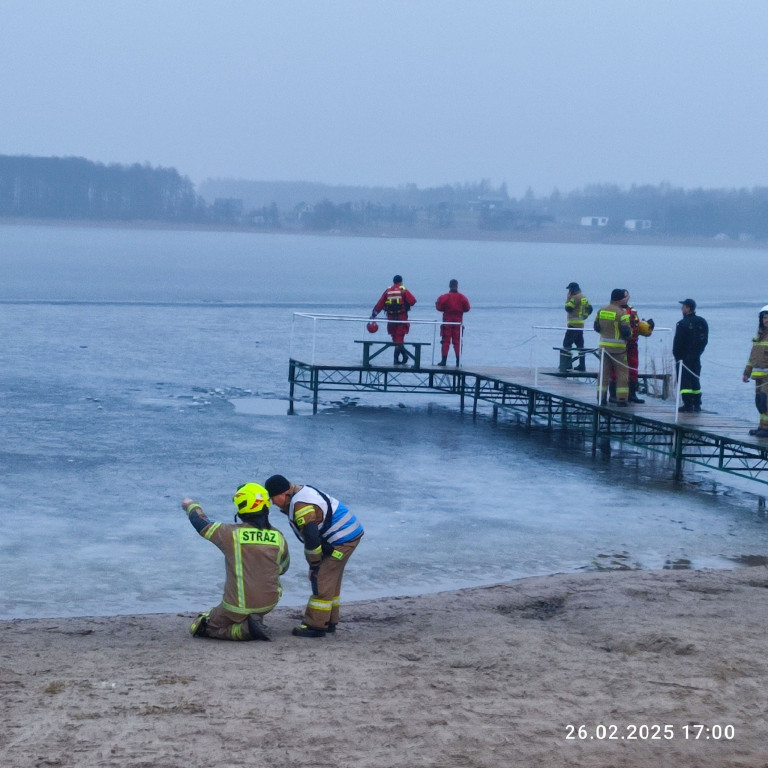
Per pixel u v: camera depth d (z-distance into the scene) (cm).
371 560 1238
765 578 1139
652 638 843
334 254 17750
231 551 856
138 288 6775
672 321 5212
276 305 5481
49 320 4178
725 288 9725
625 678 729
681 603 1004
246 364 3105
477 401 2542
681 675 739
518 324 4884
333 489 1583
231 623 858
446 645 837
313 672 737
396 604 1029
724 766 586
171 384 2639
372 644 851
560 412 2236
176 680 704
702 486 1723
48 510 1400
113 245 18675
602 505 1561
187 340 3669
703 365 3441
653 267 16012
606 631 874
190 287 7144
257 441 1942
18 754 568
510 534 1377
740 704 683
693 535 1402
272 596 862
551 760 582
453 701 672
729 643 830
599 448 2052
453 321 2591
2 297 5406
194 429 2039
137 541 1278
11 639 864
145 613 1022
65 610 1023
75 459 1720
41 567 1158
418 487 1631
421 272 11444
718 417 1866
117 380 2664
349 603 1034
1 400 2269
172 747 582
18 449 1777
